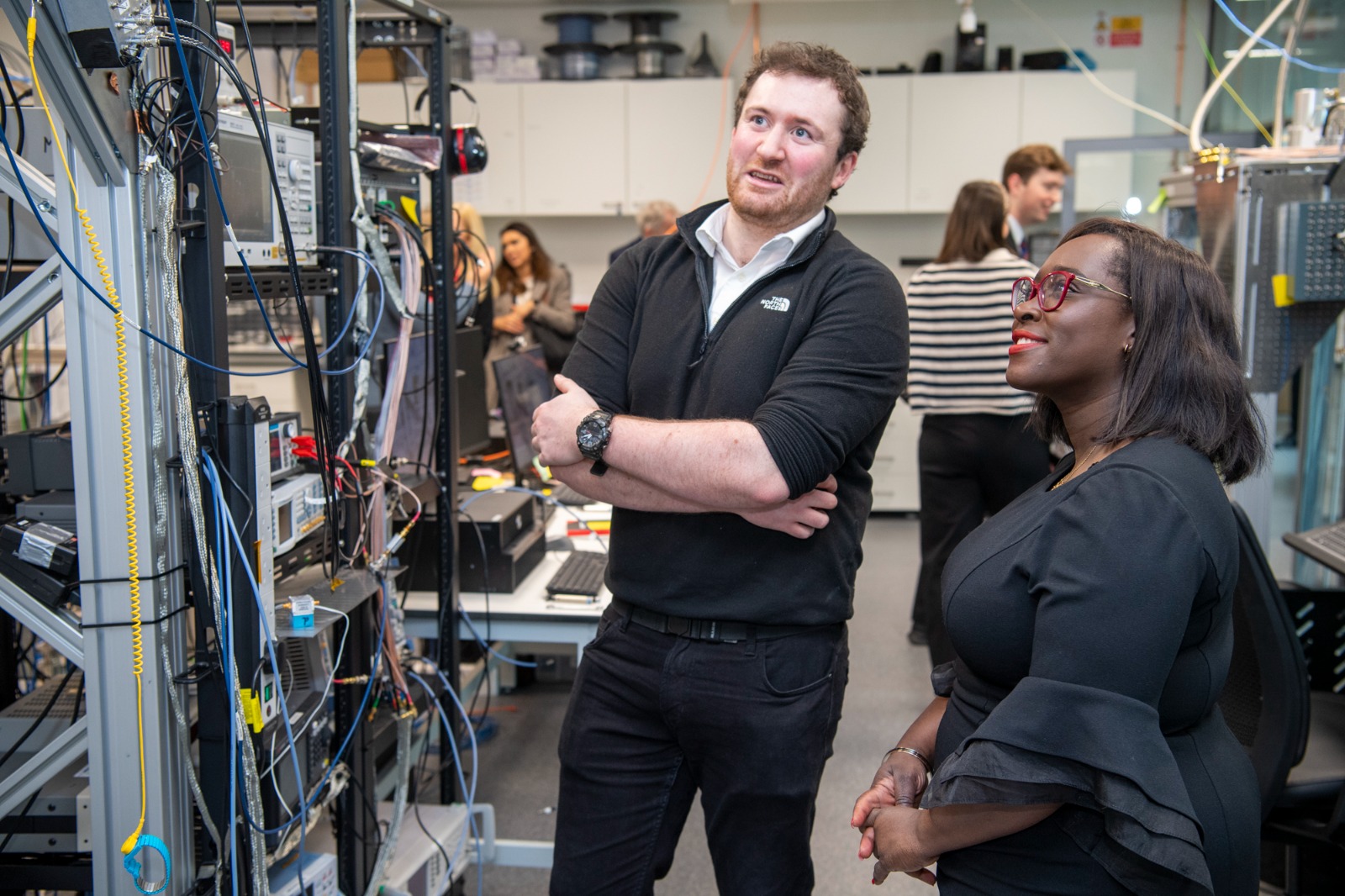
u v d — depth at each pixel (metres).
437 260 2.19
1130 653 1.02
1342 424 3.35
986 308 3.08
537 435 1.46
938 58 5.64
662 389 1.51
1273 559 4.40
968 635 1.20
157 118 1.35
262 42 2.41
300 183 1.74
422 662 2.25
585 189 5.71
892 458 5.81
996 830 1.11
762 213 1.45
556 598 2.37
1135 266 1.15
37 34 1.17
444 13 2.14
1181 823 1.00
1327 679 2.20
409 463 2.17
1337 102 2.65
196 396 1.44
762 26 6.01
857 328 1.40
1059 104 5.45
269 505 1.51
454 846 2.21
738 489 1.33
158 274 1.38
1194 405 1.12
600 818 1.55
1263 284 2.44
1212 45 5.79
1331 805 1.75
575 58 5.73
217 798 1.50
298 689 1.85
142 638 1.40
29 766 1.46
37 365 3.03
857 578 4.69
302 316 1.56
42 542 1.43
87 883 1.58
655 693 1.49
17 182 1.34
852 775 2.86
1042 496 1.20
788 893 1.50
